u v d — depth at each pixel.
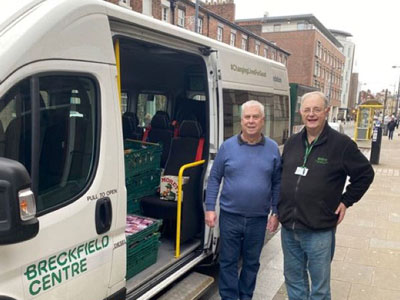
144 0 16.66
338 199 2.82
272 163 3.18
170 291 3.11
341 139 2.75
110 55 2.29
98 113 2.21
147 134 5.06
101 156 2.22
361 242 5.29
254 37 30.98
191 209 3.67
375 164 12.95
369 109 22.23
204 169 3.71
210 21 23.78
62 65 1.94
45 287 1.89
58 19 1.91
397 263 4.59
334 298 3.74
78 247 2.09
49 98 1.91
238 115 4.17
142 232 3.11
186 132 4.34
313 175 2.78
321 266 2.88
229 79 3.94
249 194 3.13
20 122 1.76
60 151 1.99
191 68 4.79
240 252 3.46
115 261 2.37
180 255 3.50
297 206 2.85
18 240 1.44
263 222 3.27
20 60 1.72
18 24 1.79
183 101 4.64
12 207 1.40
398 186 9.24
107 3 2.27
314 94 2.78
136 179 3.97
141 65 4.60
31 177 1.83
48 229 1.89
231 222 3.23
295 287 3.12
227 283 3.37
